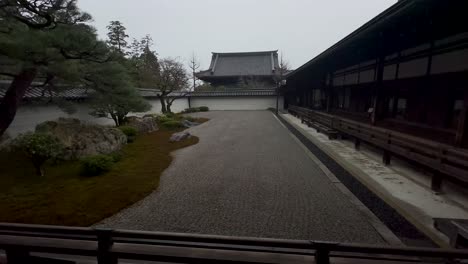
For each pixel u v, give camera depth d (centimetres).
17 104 692
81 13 646
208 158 795
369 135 645
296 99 2123
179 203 466
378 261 198
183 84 2497
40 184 555
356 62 945
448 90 494
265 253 208
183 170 671
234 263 202
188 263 209
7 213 417
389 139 548
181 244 205
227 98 3011
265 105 2953
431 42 540
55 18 624
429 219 336
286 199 470
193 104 3092
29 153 586
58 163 700
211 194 505
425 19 462
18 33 579
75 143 756
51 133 672
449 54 488
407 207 369
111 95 832
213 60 3928
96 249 218
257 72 3681
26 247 226
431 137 525
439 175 416
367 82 844
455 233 275
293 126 1386
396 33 574
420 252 174
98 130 863
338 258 202
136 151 898
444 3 375
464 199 394
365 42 673
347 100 1045
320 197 475
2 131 684
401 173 520
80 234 212
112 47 754
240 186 545
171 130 1430
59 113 1111
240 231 364
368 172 529
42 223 389
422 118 575
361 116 882
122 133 991
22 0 530
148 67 2438
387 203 405
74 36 619
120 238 212
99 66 776
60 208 439
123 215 422
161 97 2170
